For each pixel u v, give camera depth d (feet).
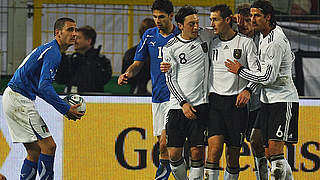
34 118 65.57
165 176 72.33
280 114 61.87
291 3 113.60
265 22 61.77
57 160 75.36
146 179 76.23
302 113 76.43
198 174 63.31
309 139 76.48
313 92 89.45
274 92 62.34
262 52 61.52
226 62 61.62
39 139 65.72
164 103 72.64
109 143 76.07
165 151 71.61
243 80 62.28
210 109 62.75
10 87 65.67
